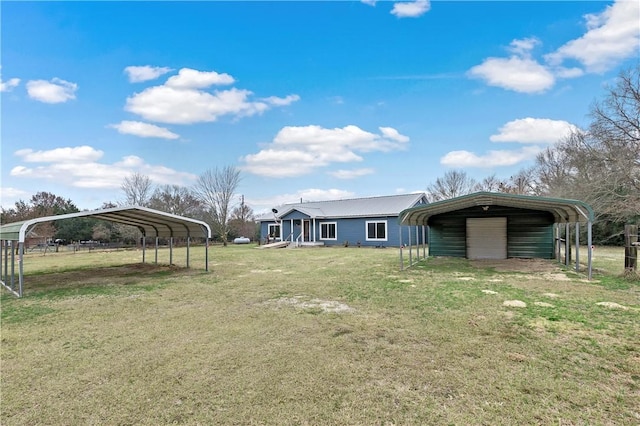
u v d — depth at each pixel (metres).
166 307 6.36
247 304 6.43
